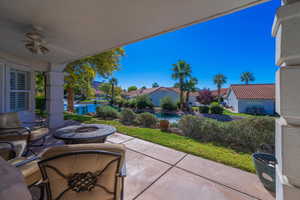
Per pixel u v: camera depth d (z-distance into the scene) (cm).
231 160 246
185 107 1780
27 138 254
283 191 85
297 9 77
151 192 170
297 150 79
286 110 81
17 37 261
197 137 396
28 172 123
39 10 176
